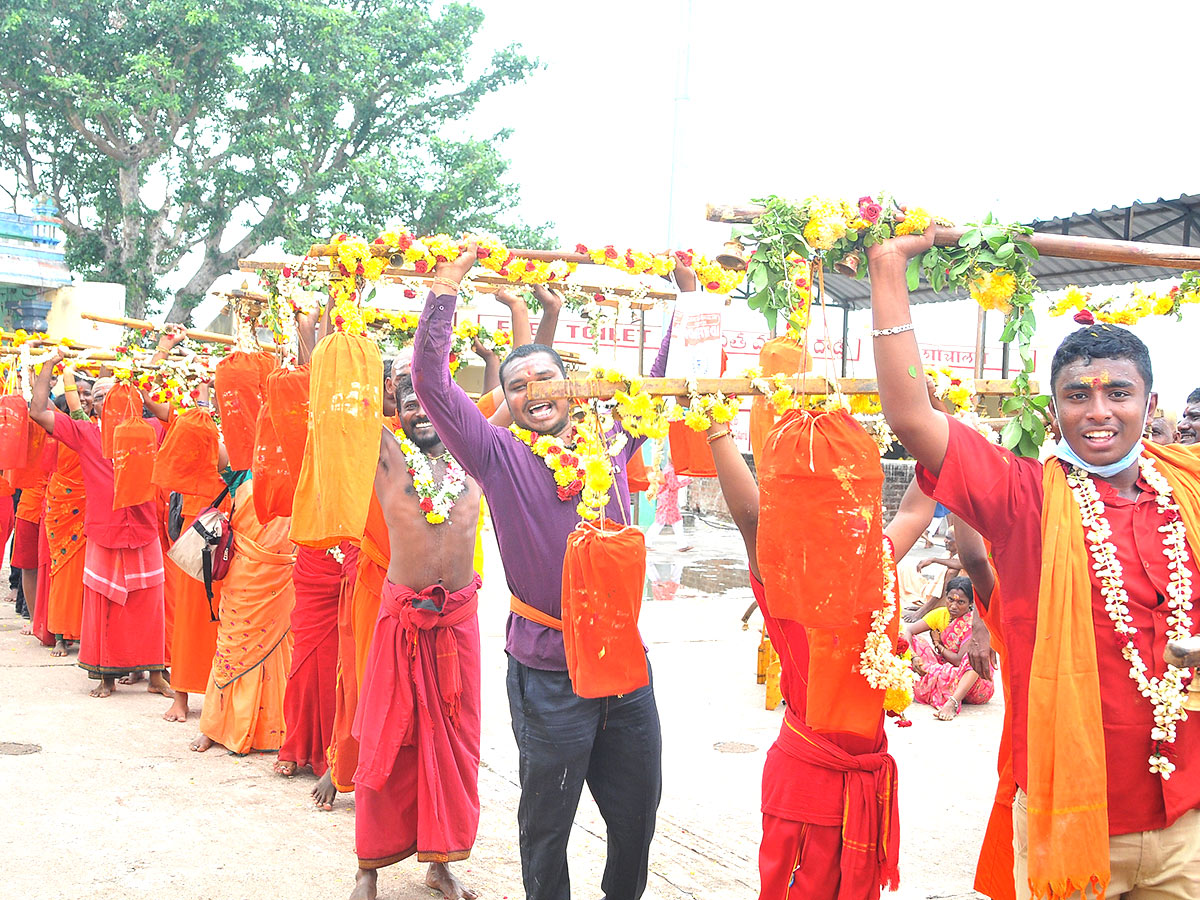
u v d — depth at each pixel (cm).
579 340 1037
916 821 514
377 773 402
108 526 709
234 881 425
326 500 359
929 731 685
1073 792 239
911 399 254
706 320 319
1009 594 260
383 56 2489
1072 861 237
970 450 257
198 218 2505
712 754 617
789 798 298
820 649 280
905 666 279
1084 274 1295
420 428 432
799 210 264
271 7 2261
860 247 268
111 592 709
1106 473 259
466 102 2553
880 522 268
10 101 2395
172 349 773
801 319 278
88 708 684
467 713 429
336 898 416
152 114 2397
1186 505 254
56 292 2322
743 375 316
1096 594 251
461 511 432
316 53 2378
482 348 500
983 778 584
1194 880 249
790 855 298
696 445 409
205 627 664
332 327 388
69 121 2359
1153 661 249
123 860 441
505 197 2464
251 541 603
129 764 571
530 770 355
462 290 464
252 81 2356
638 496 1020
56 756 576
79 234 2550
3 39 2234
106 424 686
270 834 479
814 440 264
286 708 561
